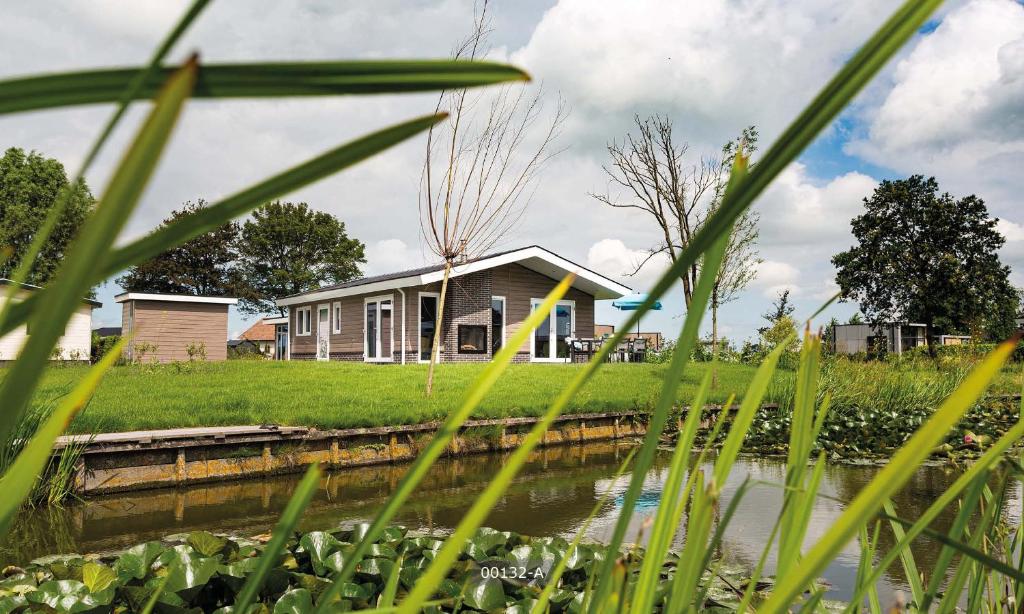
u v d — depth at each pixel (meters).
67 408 0.21
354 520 4.80
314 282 40.56
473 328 18.22
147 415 7.28
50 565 2.78
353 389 10.34
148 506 5.34
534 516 4.85
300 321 24.69
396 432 7.61
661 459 7.47
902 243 34.03
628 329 0.26
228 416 7.38
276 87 0.16
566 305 19.98
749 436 8.66
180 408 7.96
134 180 0.12
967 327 31.06
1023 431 0.38
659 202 13.16
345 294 19.95
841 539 0.26
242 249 39.69
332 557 2.66
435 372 13.12
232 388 10.25
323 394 9.59
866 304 34.88
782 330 18.44
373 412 7.93
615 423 9.56
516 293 19.06
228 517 4.97
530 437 0.27
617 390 11.23
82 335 19.41
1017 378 12.39
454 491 5.92
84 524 4.75
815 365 0.46
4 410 0.14
